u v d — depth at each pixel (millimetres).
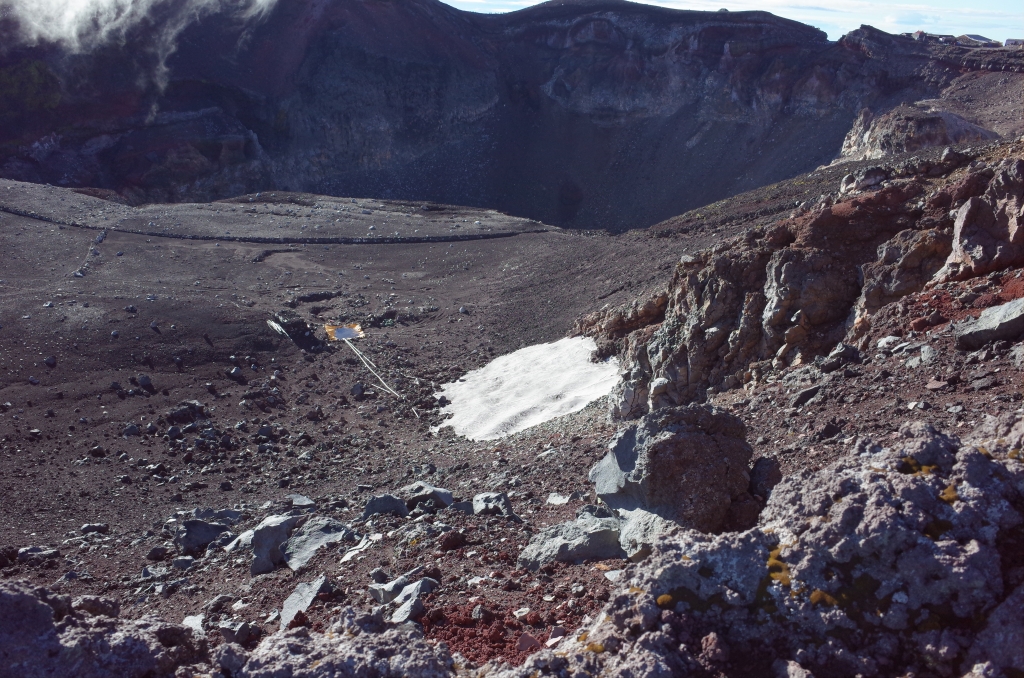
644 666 7426
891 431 14172
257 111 185875
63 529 29047
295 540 15820
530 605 10531
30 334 59469
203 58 181125
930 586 7395
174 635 8820
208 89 178875
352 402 52625
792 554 8141
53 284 75812
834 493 8484
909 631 7320
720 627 7949
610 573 10938
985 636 7000
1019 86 139625
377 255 97312
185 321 64062
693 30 198375
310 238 102188
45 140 155375
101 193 127000
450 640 9711
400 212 119000
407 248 100062
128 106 164875
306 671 7973
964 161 27953
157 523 27203
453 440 41000
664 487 12055
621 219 186875
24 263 83625
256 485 36625
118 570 19938
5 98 152625
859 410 16141
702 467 11961
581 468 19891
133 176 161625
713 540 8523
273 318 66188
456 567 12617
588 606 10102
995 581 7250
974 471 8055
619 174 196625
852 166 86938
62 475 38500
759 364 24688
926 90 161375
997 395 14023
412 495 17906
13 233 93375
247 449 43438
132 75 166750
